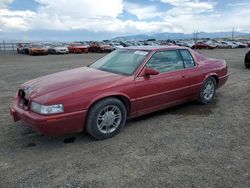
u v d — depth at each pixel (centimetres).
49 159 334
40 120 332
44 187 274
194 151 351
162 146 367
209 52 2852
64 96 347
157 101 458
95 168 311
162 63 470
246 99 611
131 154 344
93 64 515
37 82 406
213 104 574
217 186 272
